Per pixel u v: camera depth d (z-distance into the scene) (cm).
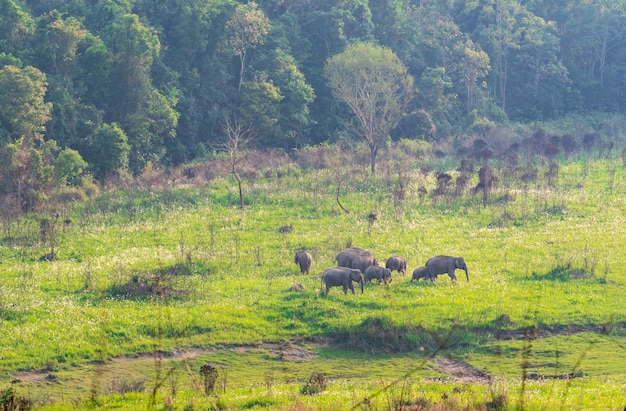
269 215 5616
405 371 2817
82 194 6350
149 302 3528
